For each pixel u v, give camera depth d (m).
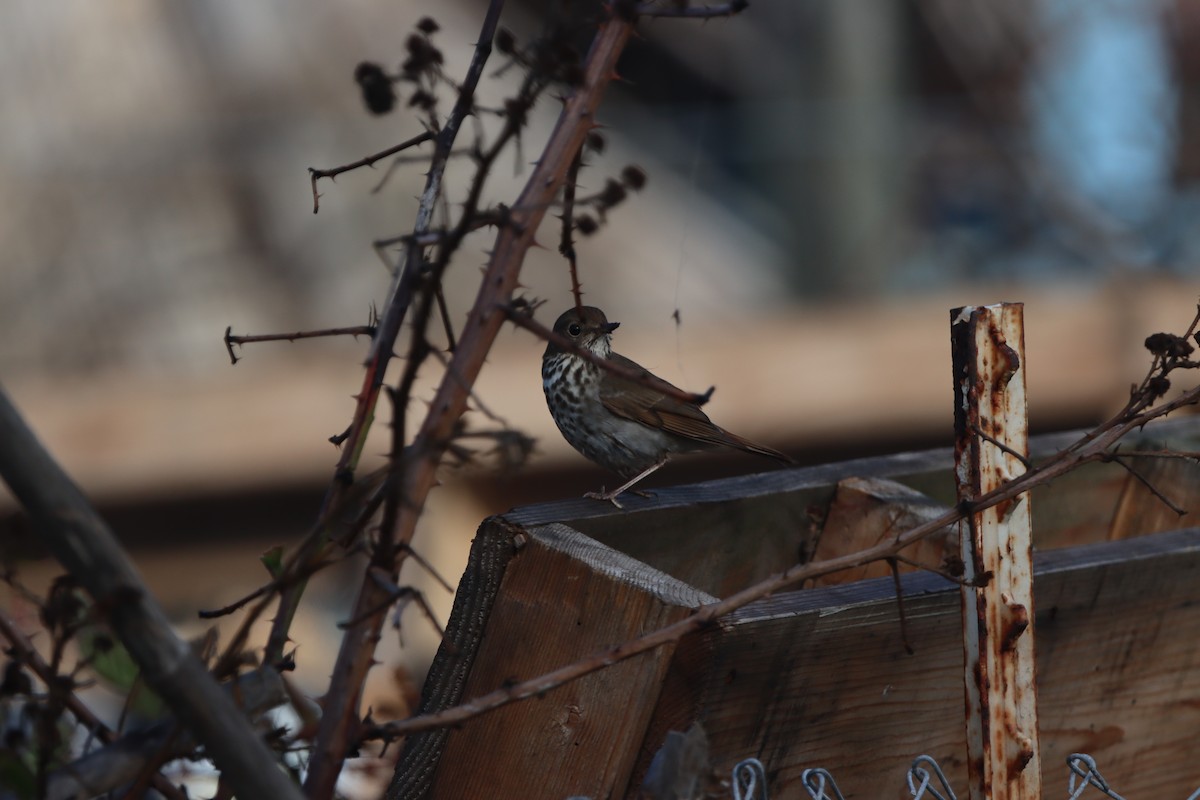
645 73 21.86
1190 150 19.77
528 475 14.48
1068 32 21.12
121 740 3.24
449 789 5.13
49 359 14.48
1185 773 5.59
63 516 2.77
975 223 19.86
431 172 3.74
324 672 10.48
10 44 16.77
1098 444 3.97
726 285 17.20
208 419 14.30
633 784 4.63
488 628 5.14
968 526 4.03
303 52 17.11
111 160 15.86
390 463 3.13
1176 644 5.40
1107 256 18.92
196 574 14.44
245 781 2.87
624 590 4.68
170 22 17.16
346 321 15.18
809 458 16.38
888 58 20.70
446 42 17.28
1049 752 5.23
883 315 16.47
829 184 18.77
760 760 4.56
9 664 3.26
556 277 16.23
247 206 15.80
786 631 4.45
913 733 4.86
